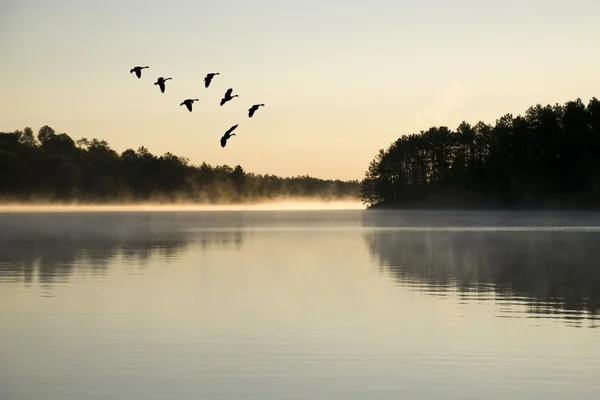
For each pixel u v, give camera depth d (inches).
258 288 1820.9
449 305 1561.3
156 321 1369.3
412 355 1111.6
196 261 2546.8
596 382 966.4
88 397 905.5
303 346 1169.4
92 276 2066.9
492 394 917.2
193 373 1012.5
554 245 3371.1
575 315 1439.5
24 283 1903.3
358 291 1771.7
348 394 918.4
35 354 1114.1
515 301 1619.1
